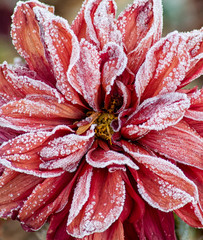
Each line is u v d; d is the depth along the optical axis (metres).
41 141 0.40
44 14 0.40
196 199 0.39
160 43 0.39
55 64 0.40
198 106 0.41
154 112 0.39
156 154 0.41
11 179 0.41
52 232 0.41
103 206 0.40
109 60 0.40
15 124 0.40
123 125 0.41
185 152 0.40
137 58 0.41
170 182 0.40
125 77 0.41
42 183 0.40
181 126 0.40
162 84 0.40
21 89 0.41
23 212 0.41
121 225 0.40
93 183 0.41
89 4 0.40
